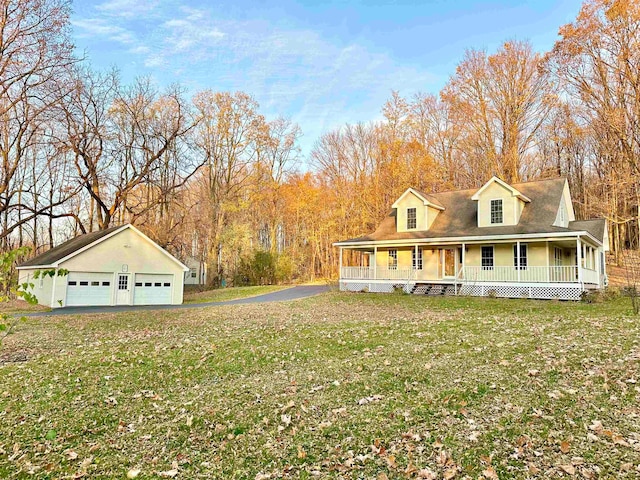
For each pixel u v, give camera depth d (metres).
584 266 21.66
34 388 7.00
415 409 5.50
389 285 24.69
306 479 4.01
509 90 34.31
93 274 22.83
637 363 6.68
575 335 9.38
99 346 10.51
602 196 33.47
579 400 5.39
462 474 3.91
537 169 39.38
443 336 10.07
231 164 39.91
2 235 26.56
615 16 27.03
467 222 23.91
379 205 40.75
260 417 5.56
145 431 5.26
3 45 23.55
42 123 26.83
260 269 39.06
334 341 10.16
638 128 28.02
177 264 25.56
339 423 5.23
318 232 45.12
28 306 22.16
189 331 12.78
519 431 4.67
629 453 4.02
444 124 39.66
